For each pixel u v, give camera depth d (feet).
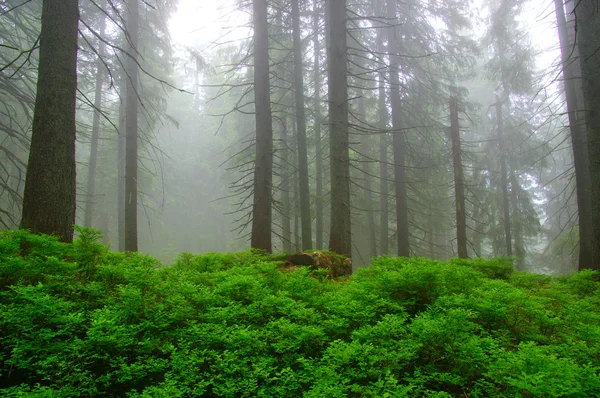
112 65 53.88
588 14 29.55
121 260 21.36
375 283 18.37
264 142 34.91
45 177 22.06
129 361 12.77
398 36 50.62
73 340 13.07
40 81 22.71
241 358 12.62
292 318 15.48
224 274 19.94
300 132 47.39
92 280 17.72
